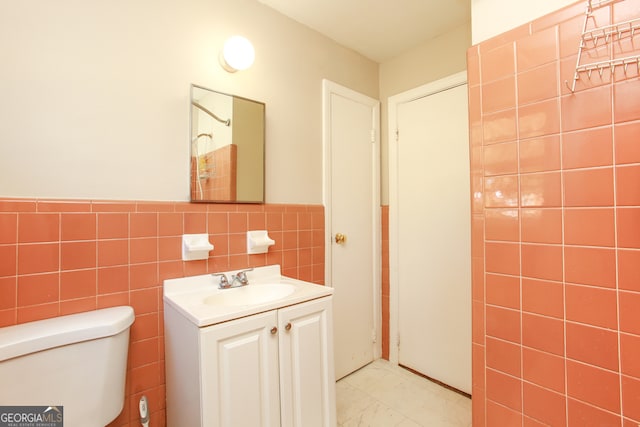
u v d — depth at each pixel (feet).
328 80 6.82
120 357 3.67
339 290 7.00
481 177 4.25
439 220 6.85
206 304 4.06
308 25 6.47
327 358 4.57
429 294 7.02
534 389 3.76
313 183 6.55
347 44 7.21
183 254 4.62
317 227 6.55
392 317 7.74
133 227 4.21
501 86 4.04
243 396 3.64
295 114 6.23
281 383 4.00
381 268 8.04
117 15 4.12
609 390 3.23
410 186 7.41
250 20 5.52
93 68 3.94
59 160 3.70
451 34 6.68
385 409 5.92
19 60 3.48
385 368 7.50
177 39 4.64
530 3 3.84
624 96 3.15
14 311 3.43
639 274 3.06
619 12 3.18
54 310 3.65
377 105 8.00
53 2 3.68
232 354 3.56
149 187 4.37
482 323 4.26
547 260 3.66
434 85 6.91
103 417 3.49
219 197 5.03
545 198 3.67
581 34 3.39
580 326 3.42
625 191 3.14
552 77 3.60
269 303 3.92
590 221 3.35
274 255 5.78
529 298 3.81
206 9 4.96
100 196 3.99
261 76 5.67
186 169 4.72
